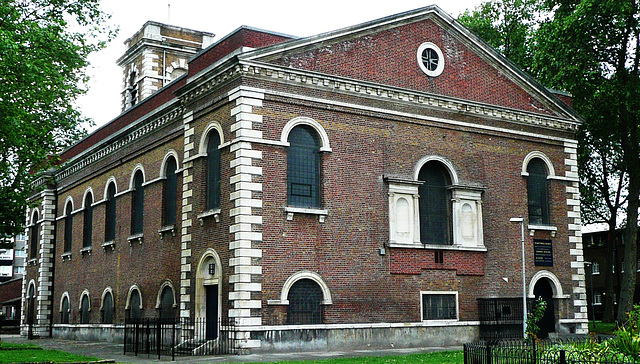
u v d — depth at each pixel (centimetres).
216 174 2988
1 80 2867
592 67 3903
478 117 3397
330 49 3028
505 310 3247
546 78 4206
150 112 3575
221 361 2411
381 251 3006
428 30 3328
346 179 2978
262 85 2848
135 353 2828
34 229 5247
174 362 2444
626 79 3878
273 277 2742
